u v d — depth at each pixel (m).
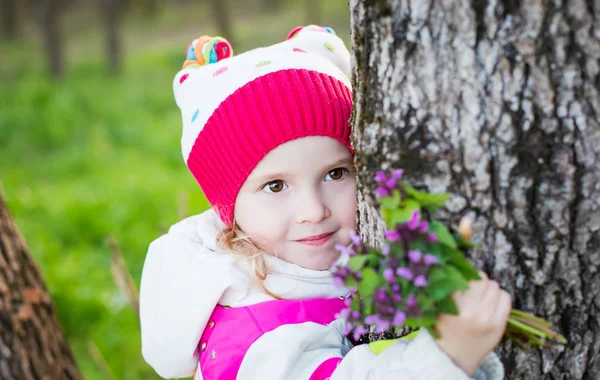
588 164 1.15
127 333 4.52
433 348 1.15
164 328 1.64
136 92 13.73
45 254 5.72
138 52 19.67
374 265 1.11
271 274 1.54
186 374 1.68
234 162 1.53
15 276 2.40
